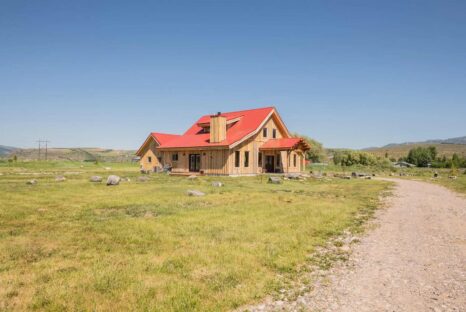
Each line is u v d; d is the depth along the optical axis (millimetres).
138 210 11766
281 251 7254
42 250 7074
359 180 29625
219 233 8664
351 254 7387
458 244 8172
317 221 10367
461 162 71438
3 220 9836
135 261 6434
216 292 5168
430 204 14750
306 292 5367
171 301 4805
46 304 4648
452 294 5281
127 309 4551
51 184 19656
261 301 5008
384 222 10789
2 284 5246
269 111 36688
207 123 37750
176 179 26031
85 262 6348
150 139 43312
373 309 4789
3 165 46031
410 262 6844
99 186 19219
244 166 33812
